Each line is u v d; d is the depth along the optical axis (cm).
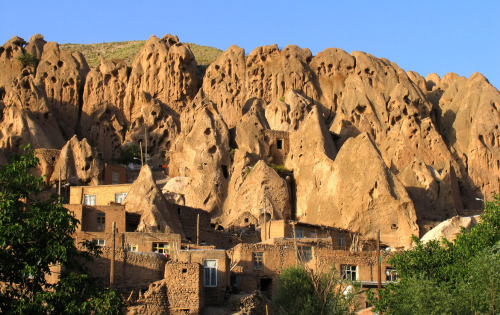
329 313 5594
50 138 10419
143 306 5688
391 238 8550
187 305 5788
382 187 8719
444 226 7575
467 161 10662
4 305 4362
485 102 11038
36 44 12312
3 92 11456
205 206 9369
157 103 11350
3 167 4700
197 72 12850
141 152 10175
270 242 6925
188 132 10338
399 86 11081
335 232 8175
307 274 5888
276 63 11638
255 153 9956
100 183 9300
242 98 11381
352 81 11244
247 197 9225
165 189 9550
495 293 5016
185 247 6881
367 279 6750
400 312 5225
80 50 18038
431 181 9381
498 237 5594
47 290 4841
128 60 16438
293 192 9681
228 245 7838
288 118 10681
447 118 11319
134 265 6072
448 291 5278
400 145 10356
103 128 11288
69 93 11656
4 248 4403
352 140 9256
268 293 6531
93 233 6675
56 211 4578
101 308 4472
